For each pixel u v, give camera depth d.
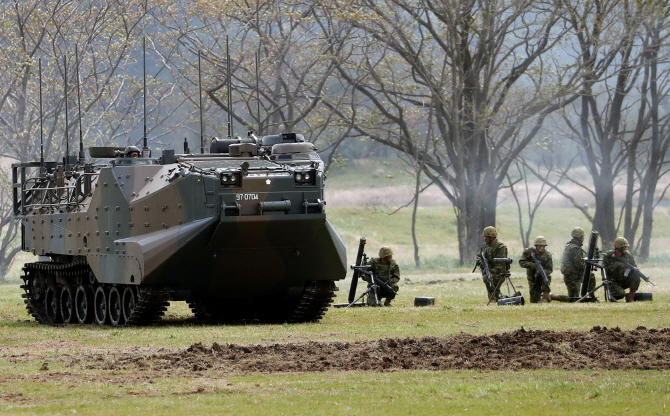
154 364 50.69
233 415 37.41
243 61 182.88
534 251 94.50
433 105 191.00
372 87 198.88
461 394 41.22
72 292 87.69
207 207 71.00
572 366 48.38
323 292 77.12
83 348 59.59
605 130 197.25
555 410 37.69
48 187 89.81
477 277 151.12
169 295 74.25
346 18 172.88
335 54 184.00
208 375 47.25
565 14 185.62
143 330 71.25
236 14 179.38
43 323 89.88
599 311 78.62
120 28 182.00
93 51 182.50
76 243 83.25
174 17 187.50
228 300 83.38
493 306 87.44
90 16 179.50
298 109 183.12
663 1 181.88
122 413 37.91
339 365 49.56
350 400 40.25
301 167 72.81
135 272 72.88
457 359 50.62
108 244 77.31
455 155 194.00
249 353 53.53
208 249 71.81
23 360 53.53
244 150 78.31
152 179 75.56
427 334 63.78
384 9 186.50
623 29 184.75
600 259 95.25
